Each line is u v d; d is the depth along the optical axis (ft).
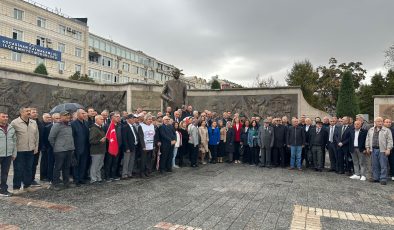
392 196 28.30
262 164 45.42
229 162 49.01
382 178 34.01
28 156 28.09
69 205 22.85
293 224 19.77
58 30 177.06
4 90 52.26
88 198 25.02
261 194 27.55
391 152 36.68
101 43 226.17
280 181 34.09
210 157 48.70
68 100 63.82
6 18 145.69
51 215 20.42
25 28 155.53
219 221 19.95
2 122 25.08
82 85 66.90
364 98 144.46
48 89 60.03
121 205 23.08
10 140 25.49
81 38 194.80
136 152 35.99
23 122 27.63
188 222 19.61
